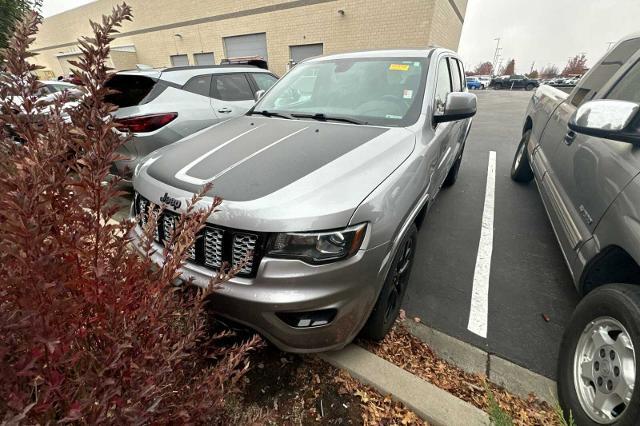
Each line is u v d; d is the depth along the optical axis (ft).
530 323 7.79
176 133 12.44
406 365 6.49
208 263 5.23
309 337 5.20
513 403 5.85
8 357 2.38
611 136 5.63
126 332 2.69
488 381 6.28
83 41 2.44
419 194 6.91
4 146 2.80
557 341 7.32
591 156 7.22
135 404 2.52
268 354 6.59
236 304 4.94
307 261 4.80
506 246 10.94
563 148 9.50
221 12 57.31
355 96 8.96
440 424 5.39
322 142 6.73
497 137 27.63
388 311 6.97
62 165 2.60
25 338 2.31
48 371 2.40
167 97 12.61
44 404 2.33
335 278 4.93
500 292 8.80
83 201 2.69
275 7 51.34
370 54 10.00
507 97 69.15
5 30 11.62
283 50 53.52
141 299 3.20
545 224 12.40
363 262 5.10
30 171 2.31
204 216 3.54
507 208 13.75
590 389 5.32
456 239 11.37
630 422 4.36
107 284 2.80
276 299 4.79
